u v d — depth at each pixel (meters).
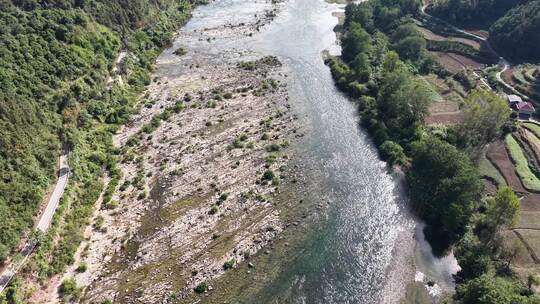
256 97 117.62
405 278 70.94
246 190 87.50
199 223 79.94
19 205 71.31
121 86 115.12
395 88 107.94
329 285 69.62
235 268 72.00
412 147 93.62
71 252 71.69
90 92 104.06
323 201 85.94
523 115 108.62
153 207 82.88
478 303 58.38
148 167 92.56
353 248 76.19
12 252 66.69
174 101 115.19
